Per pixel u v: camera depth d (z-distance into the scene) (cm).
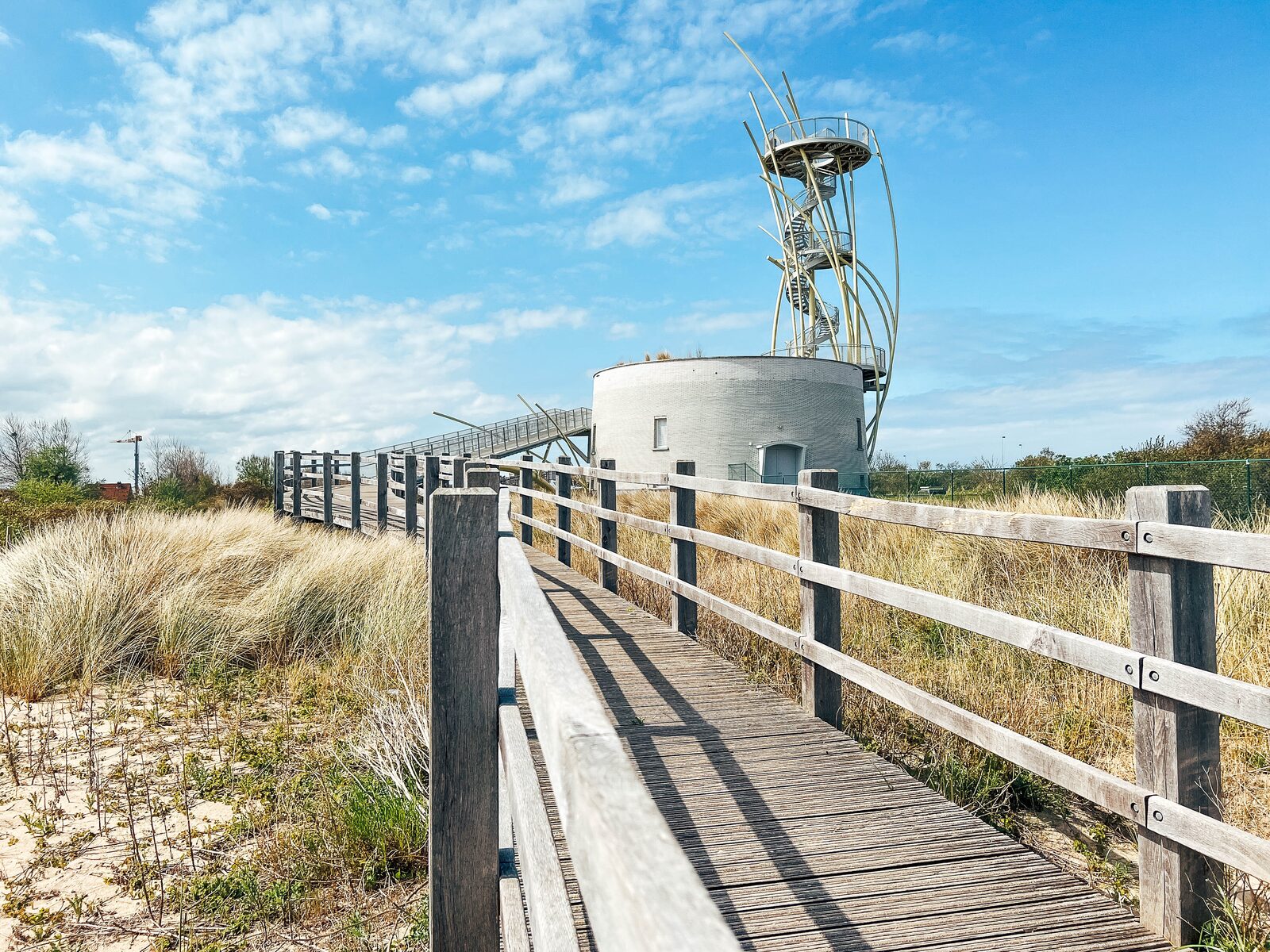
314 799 439
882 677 368
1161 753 246
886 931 245
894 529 898
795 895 263
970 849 294
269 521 1243
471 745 201
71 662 664
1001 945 238
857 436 3161
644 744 390
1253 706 212
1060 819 377
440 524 200
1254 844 213
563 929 120
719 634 624
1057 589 659
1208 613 249
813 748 386
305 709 590
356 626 760
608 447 3141
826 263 3481
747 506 1195
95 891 362
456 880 200
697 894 50
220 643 709
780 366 2888
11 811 436
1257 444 2266
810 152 3325
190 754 504
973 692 480
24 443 4188
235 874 366
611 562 755
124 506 1709
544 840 146
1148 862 251
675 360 2933
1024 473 1988
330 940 323
